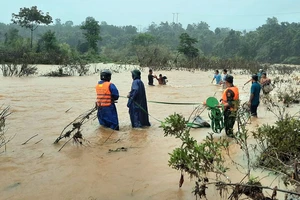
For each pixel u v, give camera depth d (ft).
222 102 25.94
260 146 20.80
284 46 259.19
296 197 13.71
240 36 311.68
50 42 165.58
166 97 48.29
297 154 18.03
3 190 15.55
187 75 94.73
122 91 53.11
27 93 46.44
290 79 87.97
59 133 25.62
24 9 169.27
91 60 163.43
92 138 24.81
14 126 27.37
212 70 123.95
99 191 15.69
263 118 33.81
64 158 20.11
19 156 20.21
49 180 16.81
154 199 14.97
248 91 59.93
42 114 32.40
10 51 135.64
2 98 41.32
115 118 27.84
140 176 17.54
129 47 243.40
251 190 13.08
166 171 18.30
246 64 139.44
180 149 14.49
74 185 16.29
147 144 23.57
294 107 41.32
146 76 86.07
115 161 19.83
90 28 199.62
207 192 15.61
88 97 44.24
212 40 346.33
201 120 29.14
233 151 21.75
